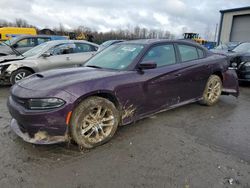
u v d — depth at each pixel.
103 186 2.28
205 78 4.62
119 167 2.60
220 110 4.74
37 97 2.71
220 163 2.72
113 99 3.22
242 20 23.27
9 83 6.38
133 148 3.04
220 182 2.38
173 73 3.93
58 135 2.78
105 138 3.13
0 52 8.45
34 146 3.00
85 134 2.97
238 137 3.45
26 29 16.27
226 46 9.70
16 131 3.05
